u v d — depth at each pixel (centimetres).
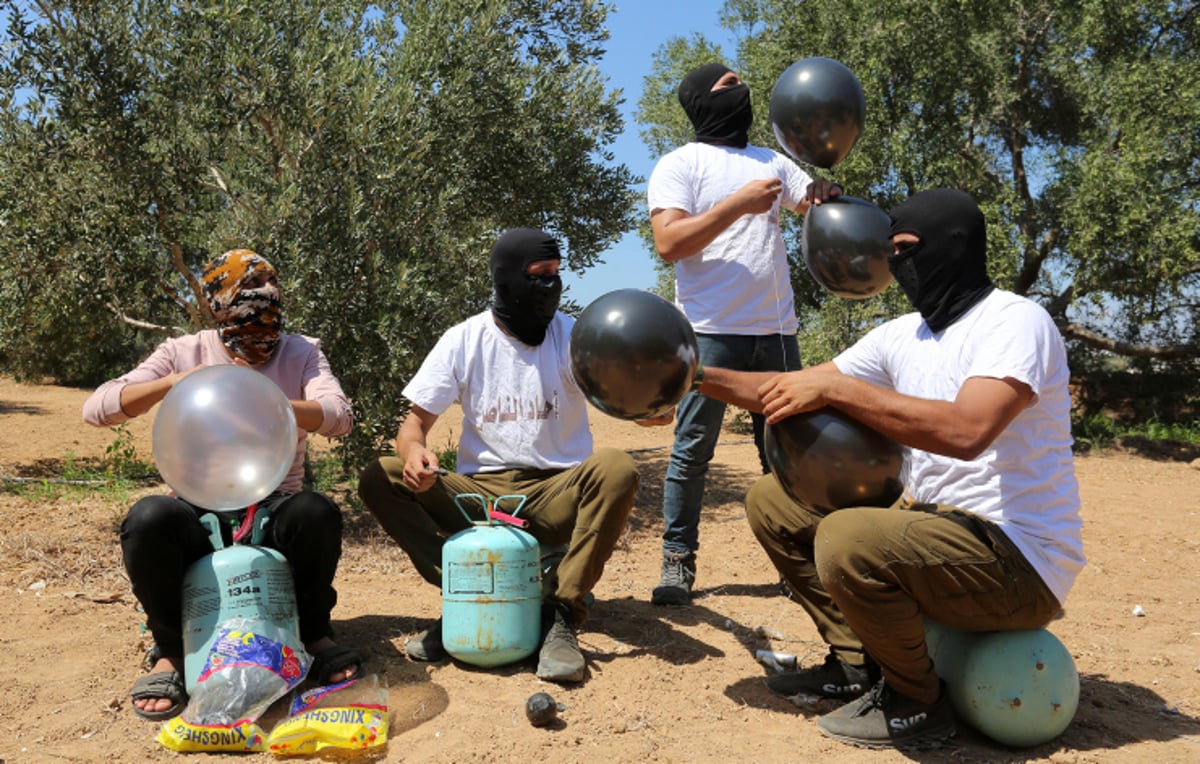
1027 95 1349
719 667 389
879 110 1259
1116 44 1262
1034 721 308
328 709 313
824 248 393
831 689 351
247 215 716
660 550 620
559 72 831
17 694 348
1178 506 805
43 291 754
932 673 312
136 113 692
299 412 360
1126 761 305
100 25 682
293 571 360
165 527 328
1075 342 1522
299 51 671
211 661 320
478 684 362
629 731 327
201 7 655
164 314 809
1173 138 1164
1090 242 1155
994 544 295
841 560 292
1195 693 371
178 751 308
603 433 1196
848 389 296
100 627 428
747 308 465
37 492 765
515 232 397
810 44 1302
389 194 664
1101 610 487
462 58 713
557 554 407
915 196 323
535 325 404
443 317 696
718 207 434
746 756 309
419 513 403
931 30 1246
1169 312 1365
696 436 472
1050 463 307
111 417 357
